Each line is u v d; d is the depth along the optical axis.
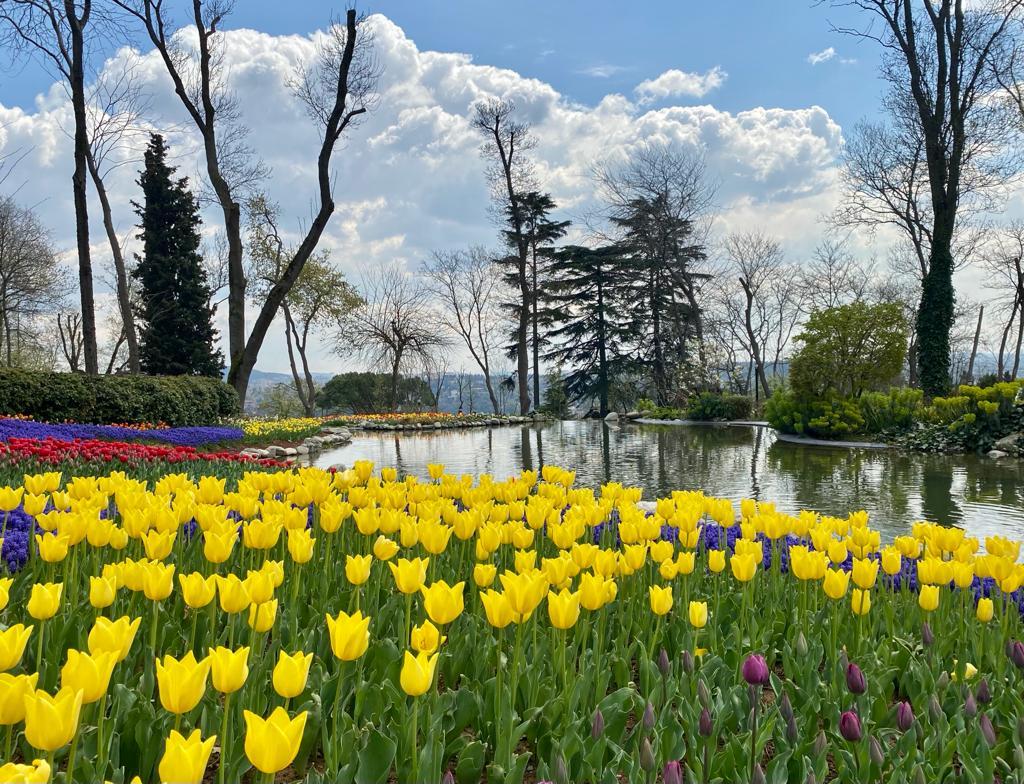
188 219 35.94
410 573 2.42
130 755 2.01
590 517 3.90
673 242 41.78
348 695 2.29
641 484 12.85
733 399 33.22
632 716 2.77
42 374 14.83
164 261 35.22
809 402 22.91
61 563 3.39
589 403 51.34
